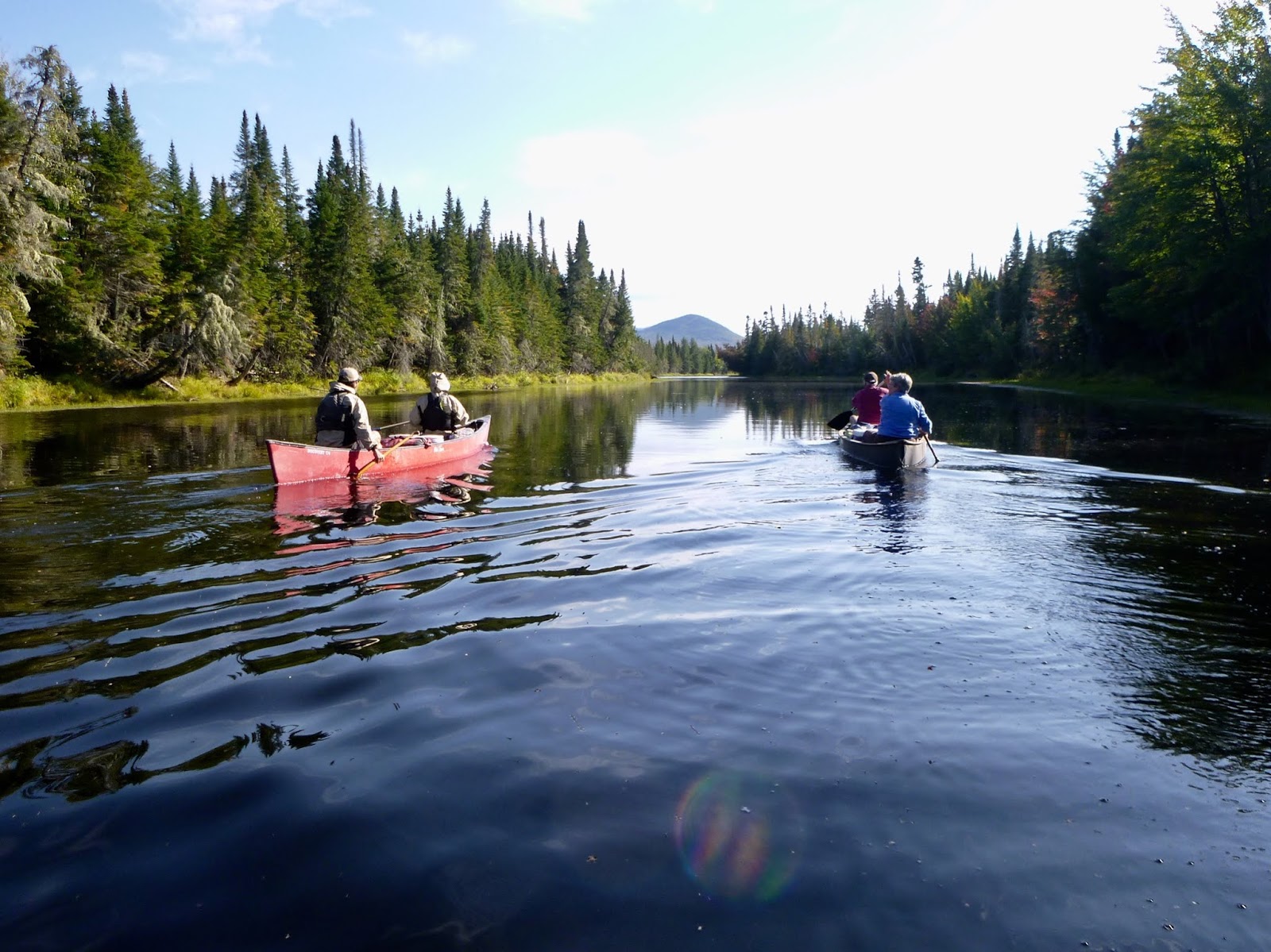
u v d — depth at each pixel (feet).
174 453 38.78
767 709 9.78
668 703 9.95
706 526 21.42
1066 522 21.81
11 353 87.56
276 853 6.90
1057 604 14.10
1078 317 124.98
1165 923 6.02
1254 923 6.02
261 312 132.16
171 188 141.08
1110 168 116.88
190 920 6.07
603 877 6.56
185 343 111.75
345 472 30.27
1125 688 10.44
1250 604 14.14
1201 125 74.79
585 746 8.84
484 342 190.39
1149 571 16.47
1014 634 12.51
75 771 8.32
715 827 7.22
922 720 9.48
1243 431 49.52
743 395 133.18
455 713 9.71
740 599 14.51
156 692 10.39
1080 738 9.04
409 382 161.89
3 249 81.41
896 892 6.37
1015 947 5.76
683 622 13.17
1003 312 214.90
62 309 96.99
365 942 5.82
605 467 34.88
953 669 11.07
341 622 13.25
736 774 8.21
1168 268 82.53
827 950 5.72
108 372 105.19
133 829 7.23
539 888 6.42
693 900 6.26
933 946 5.77
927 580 15.84
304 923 6.04
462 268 195.83
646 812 7.50
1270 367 74.74
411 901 6.28
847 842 7.01
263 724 9.43
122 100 122.72
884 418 35.65
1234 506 24.44
